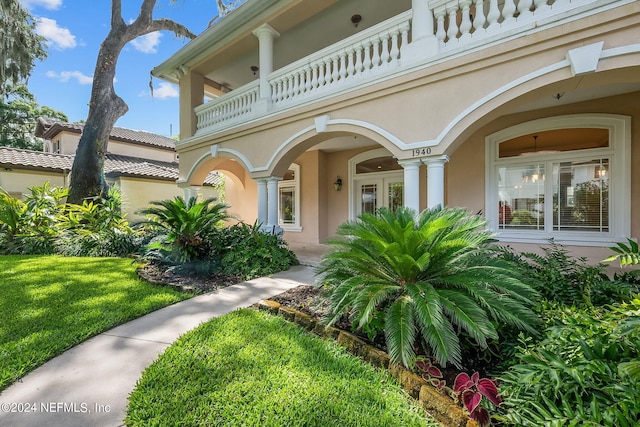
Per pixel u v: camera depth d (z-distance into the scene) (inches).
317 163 395.5
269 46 291.3
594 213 229.0
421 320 98.6
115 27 428.8
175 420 78.4
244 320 139.6
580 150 232.7
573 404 72.1
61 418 81.1
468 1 183.3
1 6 424.2
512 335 110.2
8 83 605.9
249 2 266.5
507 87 166.1
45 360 108.0
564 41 151.7
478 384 82.1
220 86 444.8
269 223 294.8
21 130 941.8
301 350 113.1
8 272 228.4
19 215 341.1
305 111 256.7
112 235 332.8
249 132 306.7
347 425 78.4
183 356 107.6
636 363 68.2
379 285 118.2
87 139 423.2
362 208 383.6
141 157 708.7
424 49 196.1
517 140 259.3
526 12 165.0
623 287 124.3
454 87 183.3
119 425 79.1
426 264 112.3
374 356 107.8
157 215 244.2
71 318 141.6
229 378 95.5
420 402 87.8
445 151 187.0
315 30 310.8
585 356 76.1
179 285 195.8
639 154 211.0
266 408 82.9
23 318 141.0
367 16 286.5
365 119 222.7
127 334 129.1
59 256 305.6
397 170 353.4
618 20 139.6
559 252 173.0
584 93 211.5
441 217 118.5
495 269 114.4
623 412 62.2
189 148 382.0
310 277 222.2
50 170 538.9
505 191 262.5
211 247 253.9
